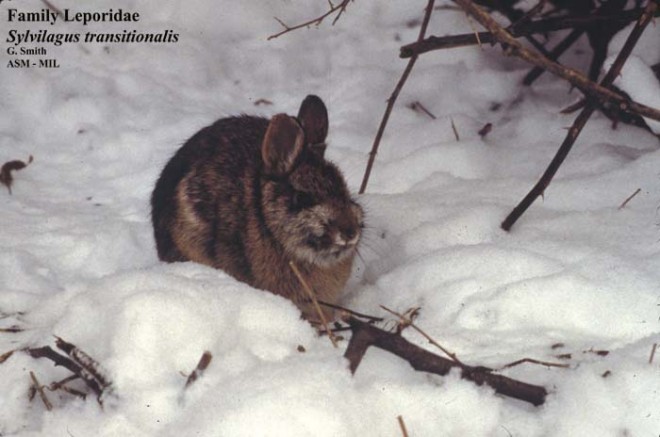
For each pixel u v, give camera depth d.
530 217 8.89
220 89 12.51
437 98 11.91
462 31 12.65
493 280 7.84
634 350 6.66
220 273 7.72
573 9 11.19
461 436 6.20
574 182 9.39
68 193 10.57
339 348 7.09
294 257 8.05
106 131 11.59
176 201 8.53
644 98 9.64
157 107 11.89
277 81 12.62
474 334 7.32
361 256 8.93
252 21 13.19
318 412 5.91
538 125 11.02
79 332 7.04
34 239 9.51
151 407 6.24
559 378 6.35
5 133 11.55
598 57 10.97
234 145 8.53
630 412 6.08
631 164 9.47
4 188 10.58
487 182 9.73
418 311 7.81
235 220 8.22
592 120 10.85
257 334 7.07
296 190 7.90
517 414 6.25
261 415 5.85
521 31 9.69
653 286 7.52
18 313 8.06
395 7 13.04
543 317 7.44
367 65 12.56
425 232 8.80
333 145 11.09
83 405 6.47
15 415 6.65
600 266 7.81
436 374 6.53
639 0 11.05
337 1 13.27
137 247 9.50
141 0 13.31
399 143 11.05
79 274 9.09
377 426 6.19
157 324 6.62
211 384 6.30
